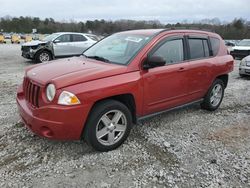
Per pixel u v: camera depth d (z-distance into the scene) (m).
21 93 4.11
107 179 3.22
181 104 4.88
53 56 13.72
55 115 3.29
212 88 5.54
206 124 5.04
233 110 6.00
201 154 3.88
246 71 10.14
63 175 3.26
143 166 3.52
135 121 4.16
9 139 4.11
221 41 5.88
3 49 23.91
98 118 3.58
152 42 4.24
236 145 4.22
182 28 4.99
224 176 3.38
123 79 3.76
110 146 3.82
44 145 3.95
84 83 3.43
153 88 4.18
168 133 4.54
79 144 4.00
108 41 4.96
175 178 3.29
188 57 4.87
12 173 3.28
